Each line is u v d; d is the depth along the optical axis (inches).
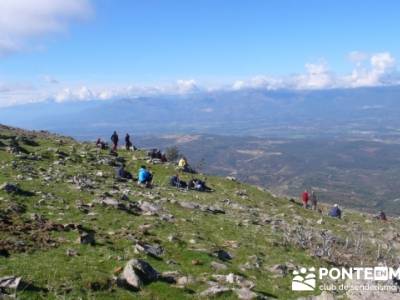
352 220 2274.9
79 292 702.5
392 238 1911.9
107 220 1139.9
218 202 1801.2
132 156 2437.3
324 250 1278.3
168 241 1052.5
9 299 639.8
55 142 2356.1
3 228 934.4
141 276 789.2
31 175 1531.7
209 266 938.1
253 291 823.1
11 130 2593.5
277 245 1249.4
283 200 2372.0
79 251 886.4
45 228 983.0
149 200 1496.1
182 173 2316.7
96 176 1759.4
